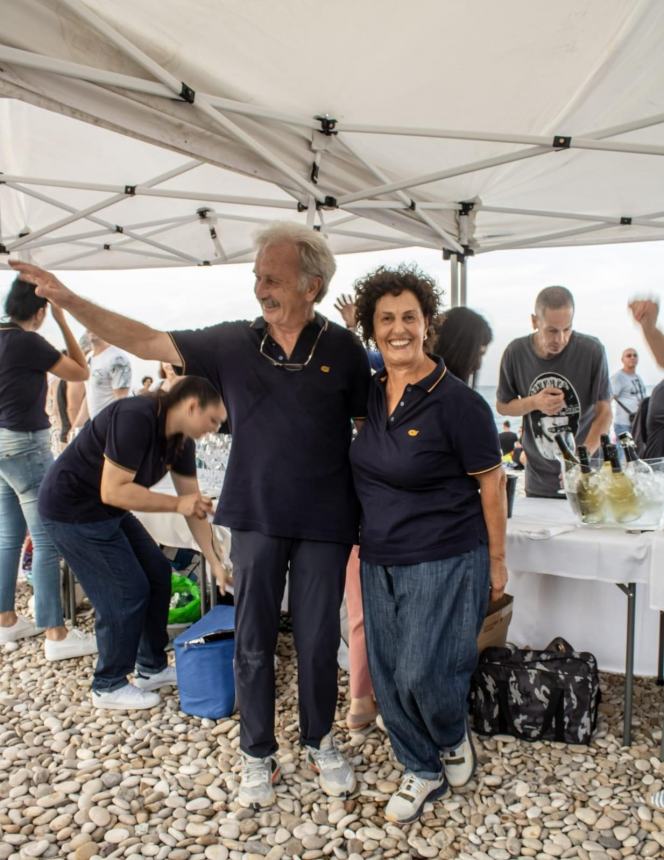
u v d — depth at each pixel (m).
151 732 2.41
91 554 2.43
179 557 3.66
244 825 1.86
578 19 1.89
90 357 4.78
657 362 2.79
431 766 1.92
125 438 2.26
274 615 1.95
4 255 4.56
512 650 2.41
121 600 2.50
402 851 1.75
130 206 4.14
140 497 2.25
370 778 2.07
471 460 1.81
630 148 2.32
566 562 2.16
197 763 2.20
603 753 2.20
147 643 2.72
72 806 1.98
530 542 2.21
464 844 1.77
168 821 1.89
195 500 2.29
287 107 2.39
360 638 2.32
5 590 3.25
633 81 2.22
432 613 1.81
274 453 1.89
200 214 4.25
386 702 1.91
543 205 3.67
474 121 2.52
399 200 3.25
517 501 2.83
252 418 1.91
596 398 3.06
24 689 2.78
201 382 2.39
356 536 1.99
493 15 1.86
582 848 1.75
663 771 2.08
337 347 1.95
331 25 1.89
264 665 1.96
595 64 2.12
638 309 2.76
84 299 1.79
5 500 3.20
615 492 2.17
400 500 1.84
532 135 2.40
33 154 3.44
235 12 1.82
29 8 1.68
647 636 2.66
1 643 3.24
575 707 2.22
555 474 3.10
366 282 1.90
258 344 1.94
